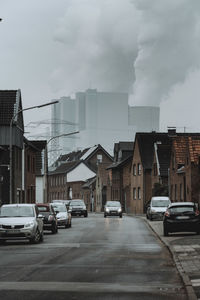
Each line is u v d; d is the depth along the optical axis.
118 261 26.53
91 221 77.50
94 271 22.67
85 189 169.88
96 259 27.41
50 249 33.34
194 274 21.19
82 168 183.00
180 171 87.75
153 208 77.31
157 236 45.78
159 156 107.94
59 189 190.88
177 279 20.50
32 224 37.88
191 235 46.09
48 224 48.75
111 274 21.80
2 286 18.70
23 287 18.50
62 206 61.31
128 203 129.75
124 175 133.88
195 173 77.69
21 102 80.56
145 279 20.45
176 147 93.50
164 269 23.47
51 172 198.12
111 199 144.50
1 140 75.31
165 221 45.38
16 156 78.19
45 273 22.02
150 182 116.38
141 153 118.06
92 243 38.06
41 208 50.25
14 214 39.44
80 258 27.88
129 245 36.38
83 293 17.38
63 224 58.56
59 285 18.94
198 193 75.81
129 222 73.31
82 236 45.56
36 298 16.50
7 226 37.62
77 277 20.91
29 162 92.19
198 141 80.06
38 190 120.25
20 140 80.62
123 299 16.38
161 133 121.06
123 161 132.62
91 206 163.88
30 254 30.11
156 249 33.38
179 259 26.53
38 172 120.19
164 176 105.81
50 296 16.84
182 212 45.31
